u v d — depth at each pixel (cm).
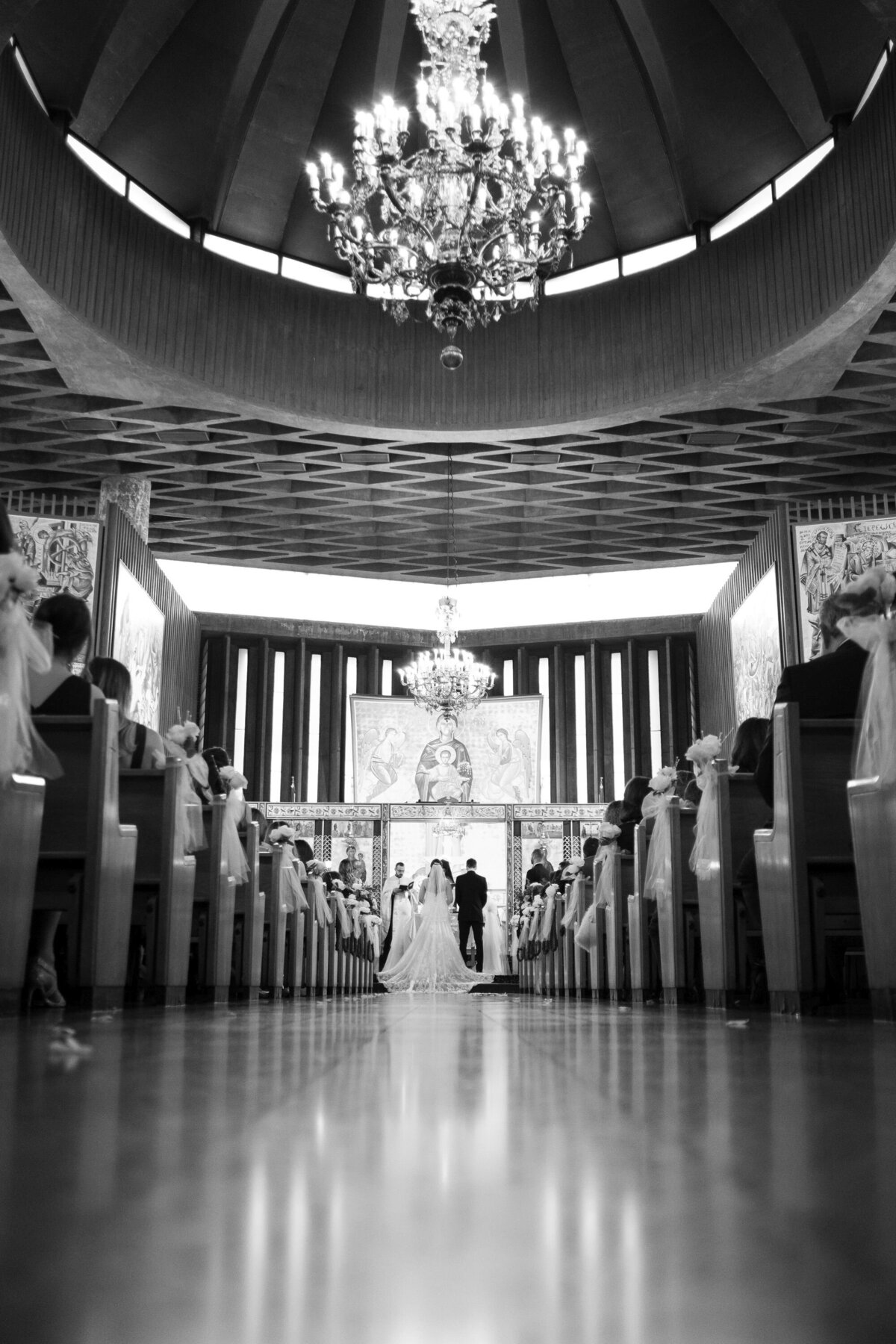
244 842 765
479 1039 268
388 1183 76
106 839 455
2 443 1895
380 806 2333
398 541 2455
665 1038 277
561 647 2623
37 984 439
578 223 1180
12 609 344
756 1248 58
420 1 1162
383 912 2112
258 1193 72
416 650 2673
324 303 1759
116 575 1870
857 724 393
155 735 605
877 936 385
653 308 1691
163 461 2003
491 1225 64
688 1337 44
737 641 2238
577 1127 108
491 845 2314
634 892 825
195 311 1639
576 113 1734
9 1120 108
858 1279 52
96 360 1591
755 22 1505
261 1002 688
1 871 351
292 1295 49
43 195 1380
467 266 1116
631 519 2300
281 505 2212
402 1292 50
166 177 1655
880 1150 93
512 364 1772
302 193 1755
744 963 598
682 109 1631
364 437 1836
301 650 2583
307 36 1616
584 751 2581
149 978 564
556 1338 44
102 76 1488
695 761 616
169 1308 47
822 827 463
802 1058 208
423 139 1814
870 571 373
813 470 2022
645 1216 66
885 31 1215
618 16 1605
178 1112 116
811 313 1491
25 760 355
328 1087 144
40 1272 52
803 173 1598
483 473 2014
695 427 1812
